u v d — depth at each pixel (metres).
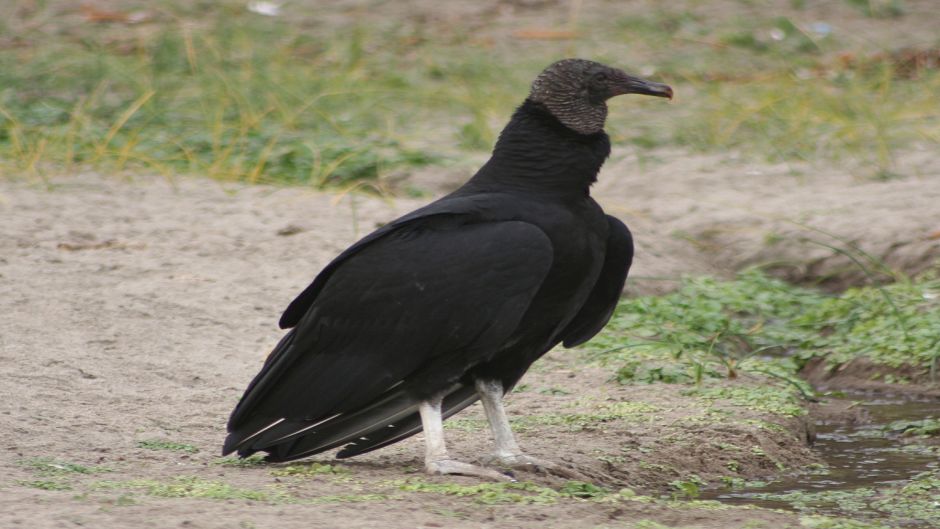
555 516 6.45
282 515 6.15
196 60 20.25
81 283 11.75
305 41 23.00
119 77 19.44
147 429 8.41
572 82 7.71
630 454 8.38
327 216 14.36
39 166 15.80
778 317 12.72
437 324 7.20
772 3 25.06
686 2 25.27
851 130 17.70
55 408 8.69
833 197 15.57
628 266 7.86
